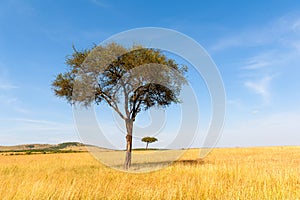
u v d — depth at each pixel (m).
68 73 14.78
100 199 5.50
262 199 5.45
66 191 5.73
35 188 5.82
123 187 6.28
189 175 8.77
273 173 8.33
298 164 14.05
